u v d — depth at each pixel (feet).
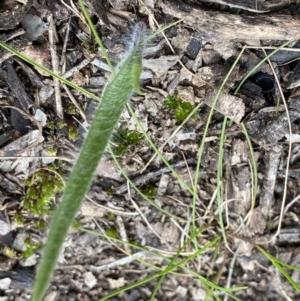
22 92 1.05
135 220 1.18
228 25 0.99
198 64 1.04
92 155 0.73
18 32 0.99
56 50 1.03
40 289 0.68
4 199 1.11
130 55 0.84
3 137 1.07
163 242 1.19
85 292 1.21
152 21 1.01
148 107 1.07
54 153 1.09
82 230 1.17
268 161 1.12
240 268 1.22
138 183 1.14
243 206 1.16
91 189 1.14
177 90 1.06
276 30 0.98
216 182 1.15
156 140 1.10
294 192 1.16
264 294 1.23
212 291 1.15
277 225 1.18
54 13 1.00
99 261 1.20
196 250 1.17
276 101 1.06
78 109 1.07
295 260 1.20
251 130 1.08
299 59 1.03
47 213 1.12
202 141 1.06
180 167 1.13
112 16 1.01
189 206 1.17
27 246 1.15
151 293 1.22
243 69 1.04
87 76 1.05
